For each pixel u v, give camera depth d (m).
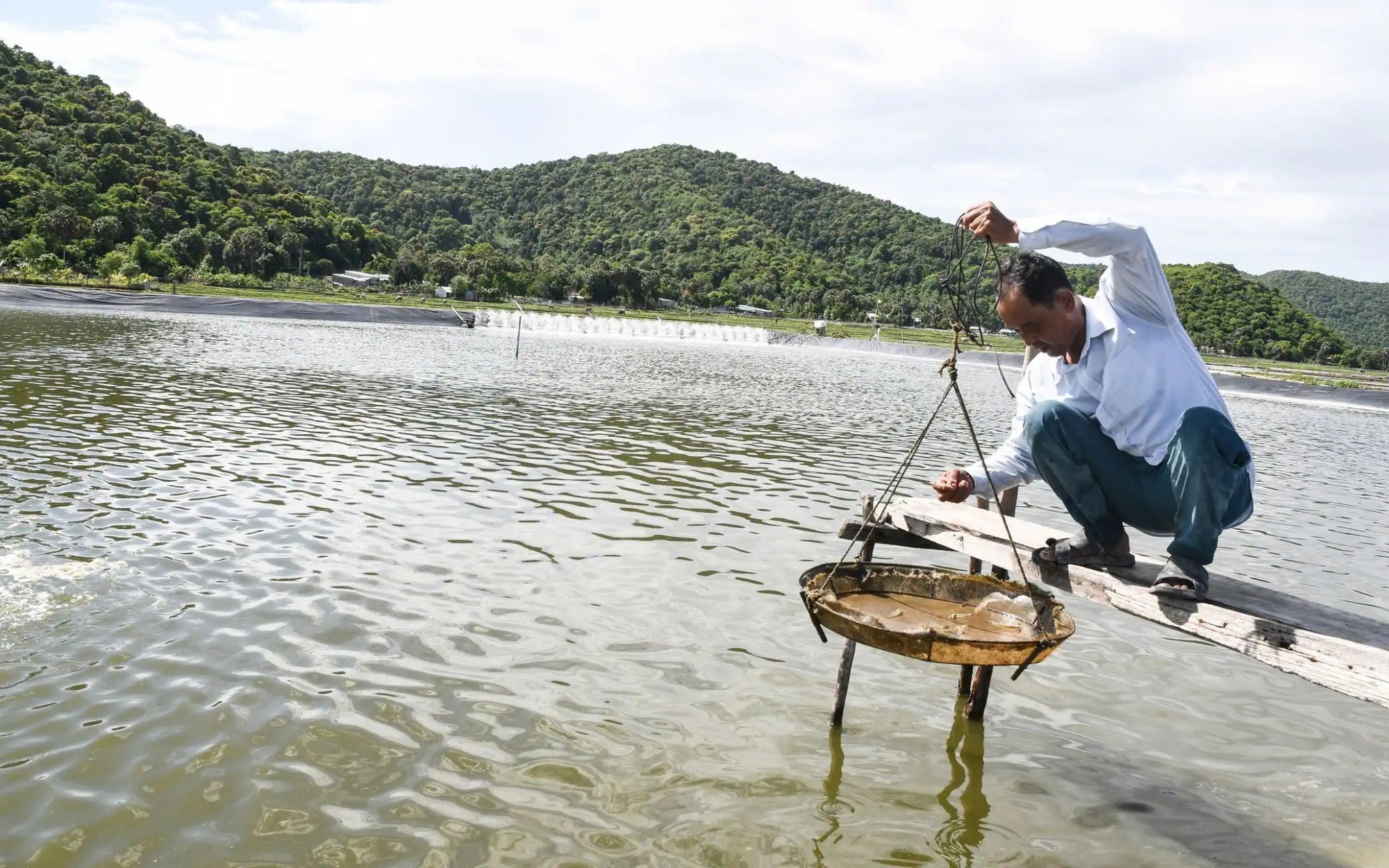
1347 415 36.44
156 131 137.25
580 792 4.58
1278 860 4.42
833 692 6.00
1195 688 6.54
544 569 8.07
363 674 5.75
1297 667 3.48
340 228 145.12
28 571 7.14
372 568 7.77
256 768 4.61
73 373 20.20
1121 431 4.29
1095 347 4.36
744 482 12.54
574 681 5.86
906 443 17.86
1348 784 5.23
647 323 68.38
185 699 5.29
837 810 4.58
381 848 4.02
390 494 10.45
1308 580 9.55
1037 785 5.01
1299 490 16.02
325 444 13.39
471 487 11.11
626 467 13.11
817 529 10.09
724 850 4.16
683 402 22.41
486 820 4.29
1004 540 5.09
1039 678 6.56
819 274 180.00
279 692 5.43
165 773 4.52
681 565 8.46
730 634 6.86
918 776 5.00
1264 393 44.75
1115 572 4.62
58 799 4.26
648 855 4.09
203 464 11.47
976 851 4.31
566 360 34.41
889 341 82.25
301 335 39.53
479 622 6.73
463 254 156.75
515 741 5.05
